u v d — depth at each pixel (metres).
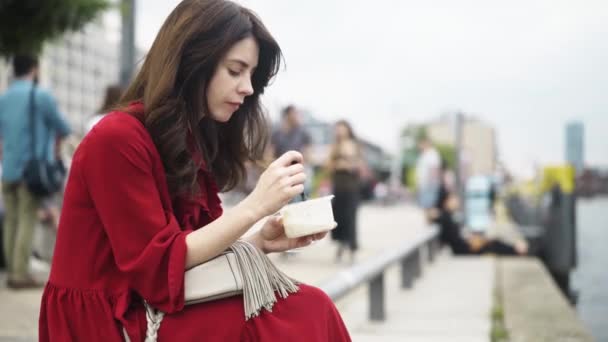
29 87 5.36
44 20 6.33
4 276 6.10
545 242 9.92
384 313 5.12
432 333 4.72
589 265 12.41
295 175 1.80
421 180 10.20
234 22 1.88
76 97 63.50
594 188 92.81
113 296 1.81
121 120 1.81
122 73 7.05
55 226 6.26
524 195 15.27
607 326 6.65
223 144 2.24
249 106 2.20
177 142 1.85
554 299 6.19
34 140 5.32
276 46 2.00
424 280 7.42
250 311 1.82
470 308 5.69
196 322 1.81
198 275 1.80
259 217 1.79
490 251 9.96
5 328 4.20
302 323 1.86
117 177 1.76
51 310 1.84
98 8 6.46
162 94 1.84
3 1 6.11
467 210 11.83
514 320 5.22
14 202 5.55
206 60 1.86
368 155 71.31
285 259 8.43
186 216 1.93
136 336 1.79
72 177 1.83
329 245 10.38
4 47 6.38
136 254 1.75
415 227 15.84
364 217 21.56
